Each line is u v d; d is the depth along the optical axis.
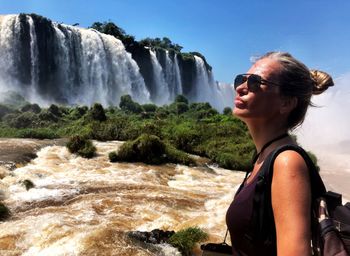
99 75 60.41
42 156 20.14
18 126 34.09
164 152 21.52
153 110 49.19
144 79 70.31
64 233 9.52
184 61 80.00
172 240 9.20
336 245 1.52
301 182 1.58
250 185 1.75
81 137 21.67
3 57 52.72
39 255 8.51
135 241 9.16
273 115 1.90
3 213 10.94
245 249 1.74
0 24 53.72
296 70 1.87
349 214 1.59
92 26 77.50
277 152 1.67
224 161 22.98
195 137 26.27
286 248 1.50
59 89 56.56
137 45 70.50
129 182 16.44
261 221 1.65
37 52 54.84
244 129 29.25
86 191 14.33
